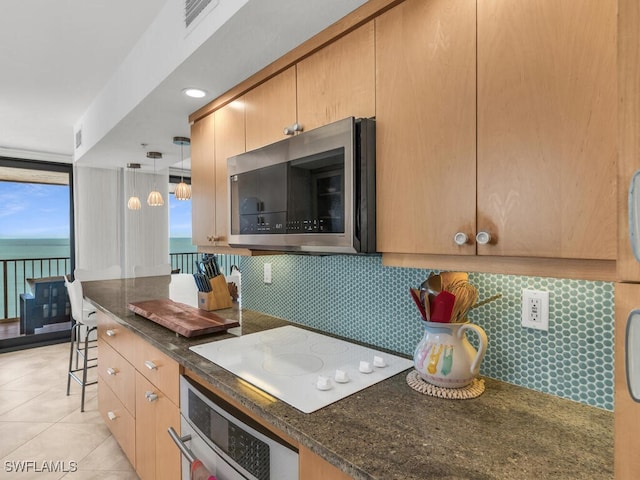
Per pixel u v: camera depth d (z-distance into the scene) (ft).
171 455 4.95
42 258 15.44
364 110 3.83
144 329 5.84
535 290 3.55
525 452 2.59
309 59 4.50
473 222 2.94
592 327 3.22
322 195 4.02
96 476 6.75
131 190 15.94
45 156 14.53
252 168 5.17
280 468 3.10
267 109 5.21
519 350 3.67
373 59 3.72
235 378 3.85
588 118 2.36
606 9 2.29
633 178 1.59
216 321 5.80
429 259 3.34
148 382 5.64
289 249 4.65
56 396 10.00
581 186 2.40
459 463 2.46
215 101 6.42
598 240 2.34
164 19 5.70
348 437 2.76
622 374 1.67
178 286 9.32
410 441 2.71
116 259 15.61
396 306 4.70
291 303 6.36
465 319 3.66
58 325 15.33
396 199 3.53
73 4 5.67
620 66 1.64
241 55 4.89
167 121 7.75
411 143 3.38
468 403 3.32
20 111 10.33
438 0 3.17
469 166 2.96
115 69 7.86
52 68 7.80
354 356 4.55
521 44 2.66
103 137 8.96
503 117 2.76
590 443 2.70
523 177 2.66
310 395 3.45
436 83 3.18
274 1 3.76
